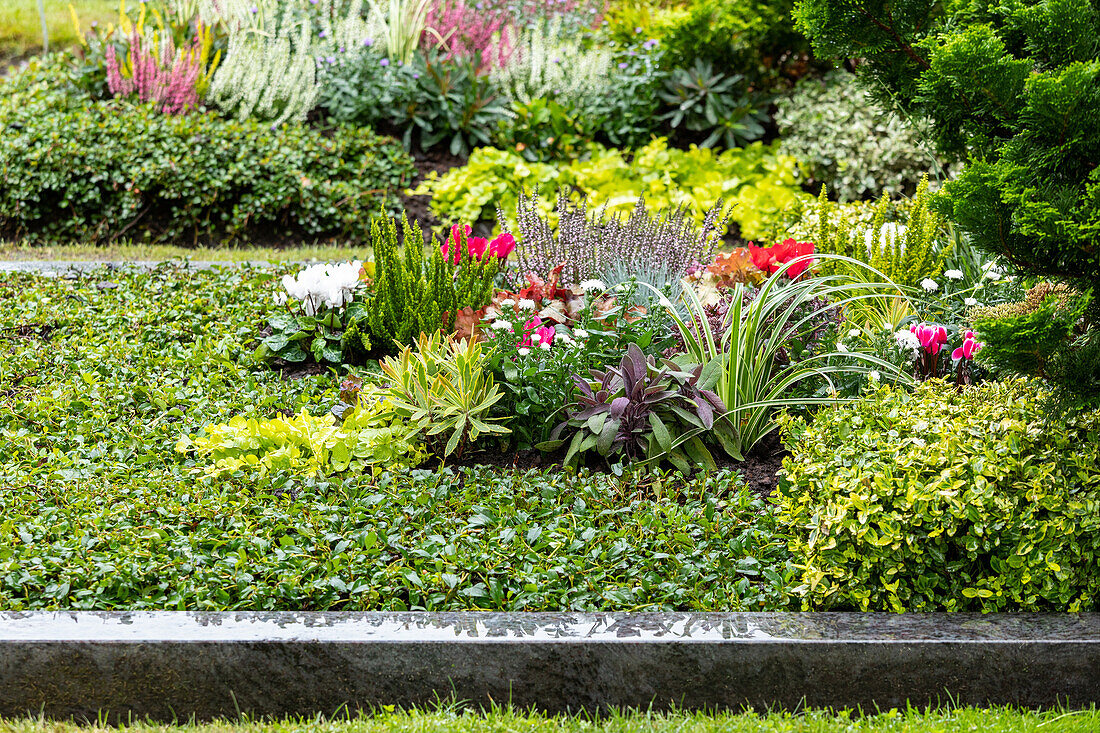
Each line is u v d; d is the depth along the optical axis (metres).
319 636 2.89
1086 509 3.17
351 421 4.16
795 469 3.63
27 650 2.82
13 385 4.68
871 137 8.14
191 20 9.32
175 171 7.62
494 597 3.21
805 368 4.46
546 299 4.88
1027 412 3.55
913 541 3.17
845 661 2.96
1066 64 3.24
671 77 9.06
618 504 3.80
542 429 4.27
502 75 8.87
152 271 6.11
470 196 7.89
